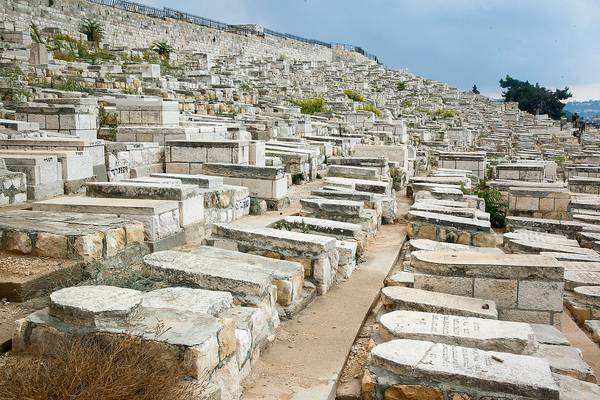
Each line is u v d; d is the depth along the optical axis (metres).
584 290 7.86
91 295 4.32
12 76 20.97
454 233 9.94
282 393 4.52
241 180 10.99
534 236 11.12
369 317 6.50
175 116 15.79
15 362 3.88
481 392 4.26
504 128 46.78
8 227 6.21
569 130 54.00
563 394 4.46
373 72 71.56
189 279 5.54
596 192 17.44
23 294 5.24
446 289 6.58
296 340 5.59
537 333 6.07
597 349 6.58
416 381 4.43
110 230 6.35
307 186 14.23
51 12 38.25
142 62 36.22
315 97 38.09
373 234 10.16
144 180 9.34
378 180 13.86
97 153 11.03
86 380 3.49
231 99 27.59
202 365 3.82
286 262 6.54
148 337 3.88
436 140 32.16
